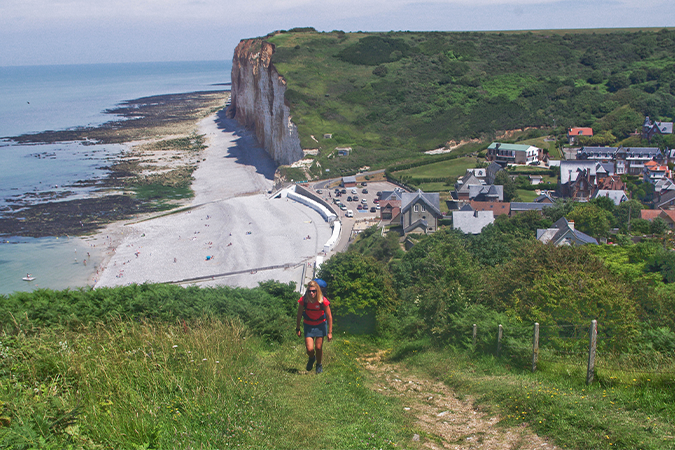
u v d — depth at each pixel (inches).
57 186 4384.8
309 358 467.2
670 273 1248.8
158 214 3644.2
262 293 914.1
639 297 654.5
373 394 434.0
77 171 4945.9
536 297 634.8
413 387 505.4
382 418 364.8
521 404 385.7
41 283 2459.4
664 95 5275.6
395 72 6387.8
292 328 712.4
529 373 498.0
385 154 4842.5
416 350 685.9
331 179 4340.6
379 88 5994.1
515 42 7288.4
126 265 2679.6
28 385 301.0
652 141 4360.2
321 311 459.5
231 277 2468.0
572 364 487.2
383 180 4296.3
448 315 692.7
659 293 697.6
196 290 814.5
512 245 1993.1
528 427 348.5
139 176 4783.5
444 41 7278.5
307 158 4795.8
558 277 656.4
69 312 553.3
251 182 4699.8
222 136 6860.2
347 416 360.8
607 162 3831.2
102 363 338.3
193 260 2731.3
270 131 5876.0
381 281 997.2
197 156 5757.9
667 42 6801.2
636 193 3388.3
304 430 322.0
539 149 4357.8
